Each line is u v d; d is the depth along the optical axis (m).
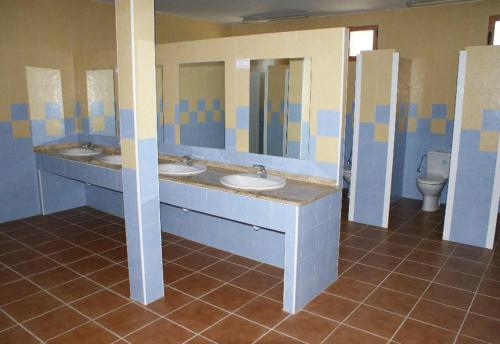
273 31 6.11
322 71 2.75
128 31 2.32
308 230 2.56
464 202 3.80
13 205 4.34
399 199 5.37
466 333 2.38
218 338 2.30
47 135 4.49
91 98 4.50
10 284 2.93
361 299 2.77
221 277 3.08
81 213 4.63
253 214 2.62
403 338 2.32
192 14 5.63
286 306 2.60
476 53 3.58
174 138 3.83
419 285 2.98
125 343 2.25
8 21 4.00
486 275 3.16
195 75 3.55
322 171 2.87
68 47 4.48
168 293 2.82
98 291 2.84
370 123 4.24
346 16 5.47
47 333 2.33
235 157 3.37
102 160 3.79
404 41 5.14
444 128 5.08
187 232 3.87
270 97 3.11
